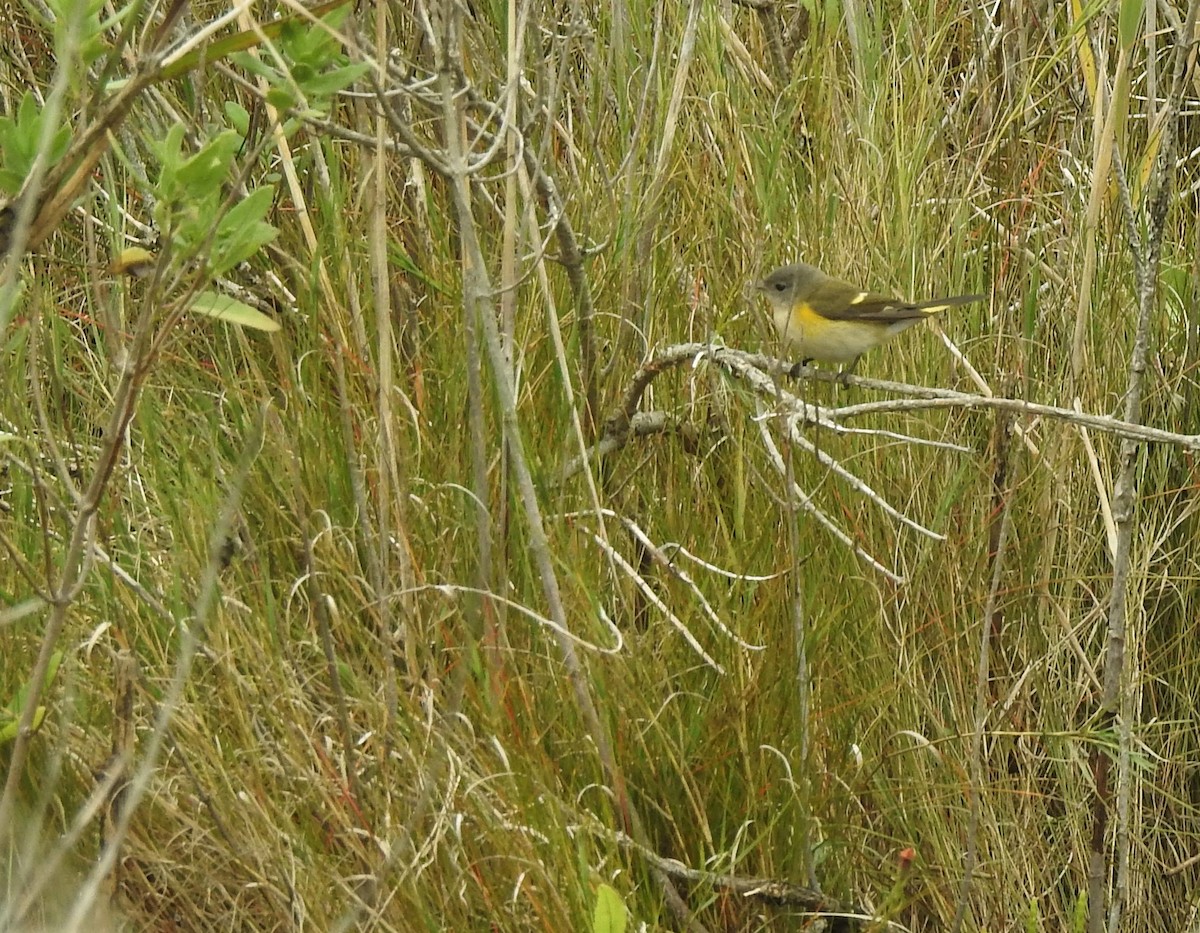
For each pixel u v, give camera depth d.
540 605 7.44
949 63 11.32
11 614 4.73
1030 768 7.96
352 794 6.39
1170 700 8.51
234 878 6.19
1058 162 9.92
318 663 7.12
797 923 6.99
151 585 7.29
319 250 7.53
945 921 7.41
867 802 7.85
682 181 9.43
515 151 7.39
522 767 6.69
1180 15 10.66
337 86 5.11
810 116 10.16
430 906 6.20
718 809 7.16
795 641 7.04
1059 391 8.76
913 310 8.46
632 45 9.73
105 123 4.55
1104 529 8.65
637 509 8.45
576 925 6.03
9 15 9.00
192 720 6.54
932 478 8.68
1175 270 9.34
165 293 4.85
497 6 9.21
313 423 7.81
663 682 7.15
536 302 8.52
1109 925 7.32
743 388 8.28
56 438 7.65
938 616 8.02
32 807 5.91
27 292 7.86
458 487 7.30
